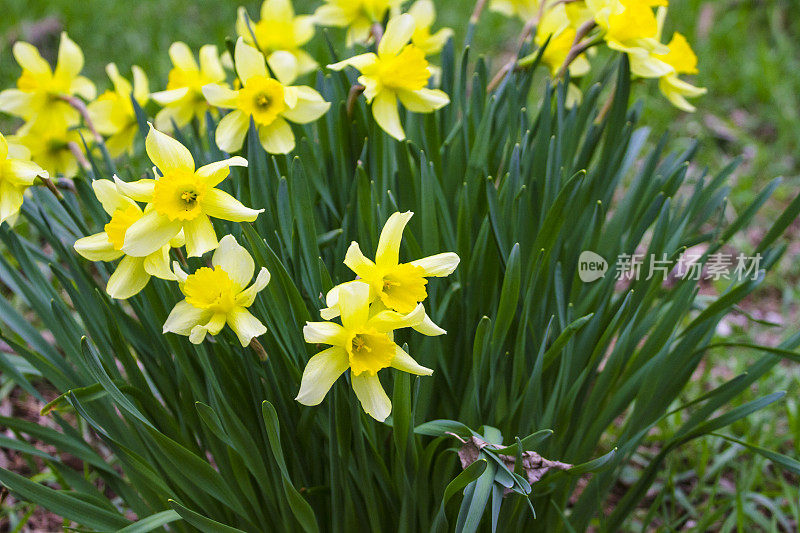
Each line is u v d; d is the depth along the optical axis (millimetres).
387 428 848
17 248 850
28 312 1232
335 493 823
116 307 854
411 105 858
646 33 861
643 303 875
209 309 763
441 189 873
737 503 974
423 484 829
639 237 874
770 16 2166
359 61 840
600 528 893
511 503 836
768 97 1866
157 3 2199
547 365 841
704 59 1981
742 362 1208
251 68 842
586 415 868
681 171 898
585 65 960
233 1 2223
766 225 1539
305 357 812
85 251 776
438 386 863
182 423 870
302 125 910
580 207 892
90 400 817
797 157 1697
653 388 871
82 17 2094
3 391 1112
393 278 754
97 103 943
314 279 825
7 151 812
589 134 906
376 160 878
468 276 851
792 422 1094
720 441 1130
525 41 958
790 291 1327
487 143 865
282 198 823
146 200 759
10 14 2041
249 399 838
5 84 1792
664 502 1056
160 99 878
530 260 836
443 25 2170
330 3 965
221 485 826
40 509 1040
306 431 827
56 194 825
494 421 850
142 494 871
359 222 841
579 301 903
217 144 845
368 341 752
